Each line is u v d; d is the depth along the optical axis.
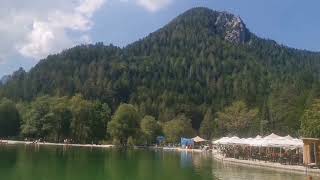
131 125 144.38
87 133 151.75
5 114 157.50
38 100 161.62
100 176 46.44
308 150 59.56
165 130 166.38
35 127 153.25
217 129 161.88
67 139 152.75
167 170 54.91
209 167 60.78
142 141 146.88
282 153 67.19
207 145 137.38
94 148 124.25
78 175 46.75
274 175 49.66
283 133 130.50
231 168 59.25
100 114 157.25
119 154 92.94
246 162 68.38
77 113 153.50
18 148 105.38
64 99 162.25
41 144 139.50
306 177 47.44
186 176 47.97
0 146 114.38
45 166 55.75
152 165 63.06
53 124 153.50
